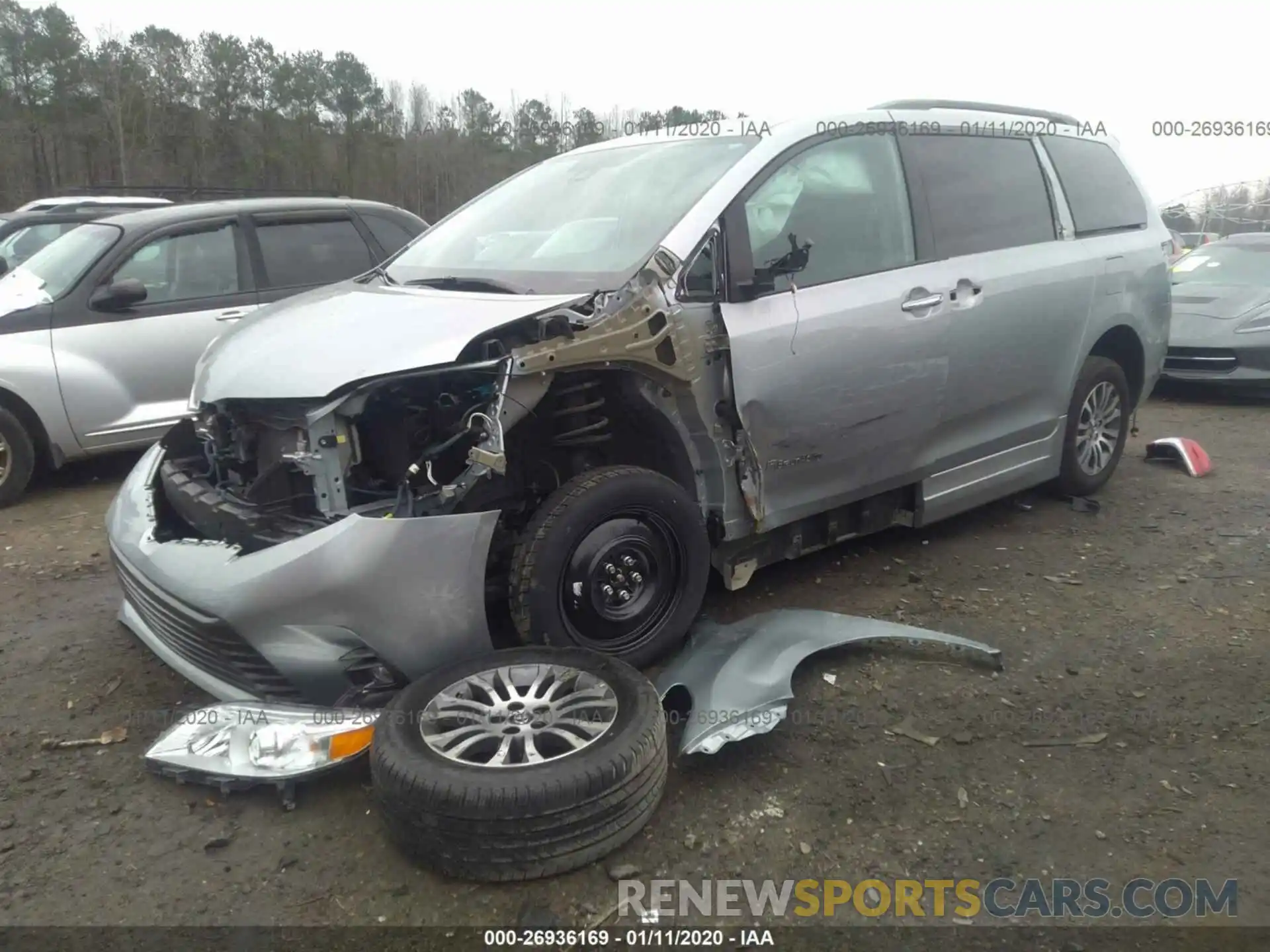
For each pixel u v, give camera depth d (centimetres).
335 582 263
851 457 377
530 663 274
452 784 231
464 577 278
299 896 236
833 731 304
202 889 239
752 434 338
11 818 266
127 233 599
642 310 310
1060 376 467
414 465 280
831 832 258
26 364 554
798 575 424
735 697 287
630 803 244
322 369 277
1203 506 530
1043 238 455
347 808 270
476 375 289
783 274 333
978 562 444
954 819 263
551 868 237
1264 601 404
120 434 589
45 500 578
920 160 407
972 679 337
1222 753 294
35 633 386
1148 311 516
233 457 309
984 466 445
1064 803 271
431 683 265
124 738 306
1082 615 390
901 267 387
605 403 333
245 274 633
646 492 309
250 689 282
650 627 323
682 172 364
